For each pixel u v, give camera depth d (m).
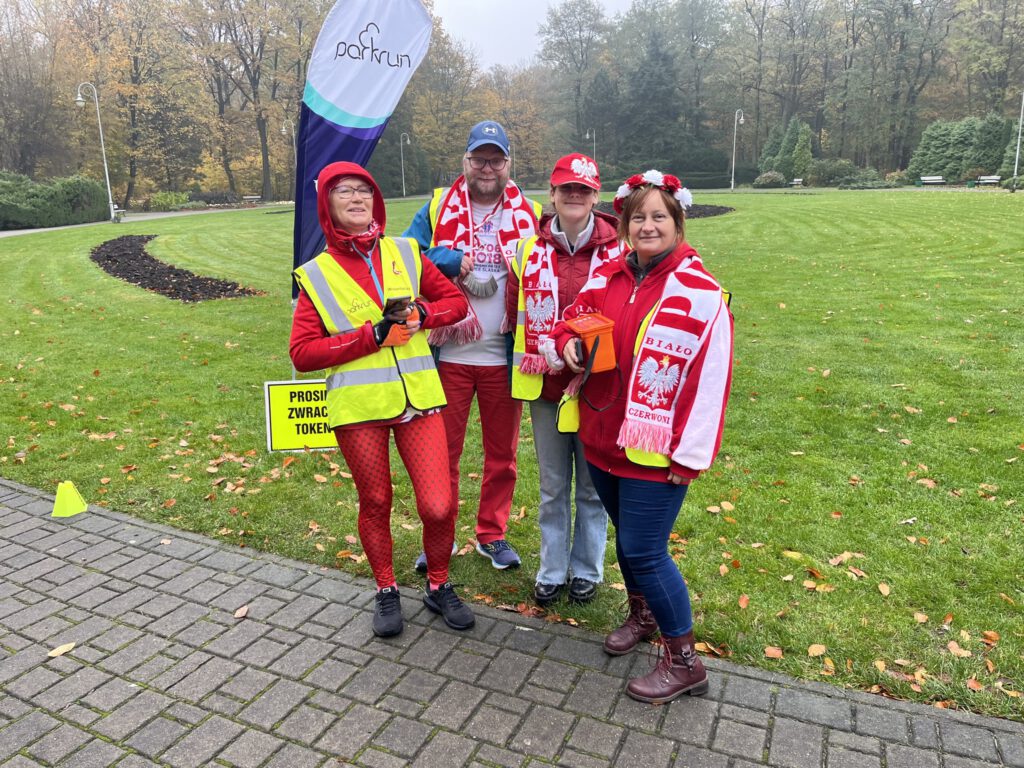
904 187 42.66
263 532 3.77
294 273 2.69
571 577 3.26
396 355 2.72
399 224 26.97
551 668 2.67
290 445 4.36
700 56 63.06
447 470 2.87
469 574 3.37
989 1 49.03
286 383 4.29
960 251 13.10
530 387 2.90
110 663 2.72
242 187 55.72
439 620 2.99
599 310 2.54
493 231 3.13
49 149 38.69
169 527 3.85
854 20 52.69
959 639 2.77
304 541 3.69
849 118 54.12
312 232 4.56
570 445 3.02
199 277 13.23
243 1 46.88
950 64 52.94
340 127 4.43
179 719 2.42
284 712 2.45
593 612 3.04
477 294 3.07
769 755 2.22
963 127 43.12
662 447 2.27
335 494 4.24
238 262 15.51
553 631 2.91
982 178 37.62
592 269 2.80
